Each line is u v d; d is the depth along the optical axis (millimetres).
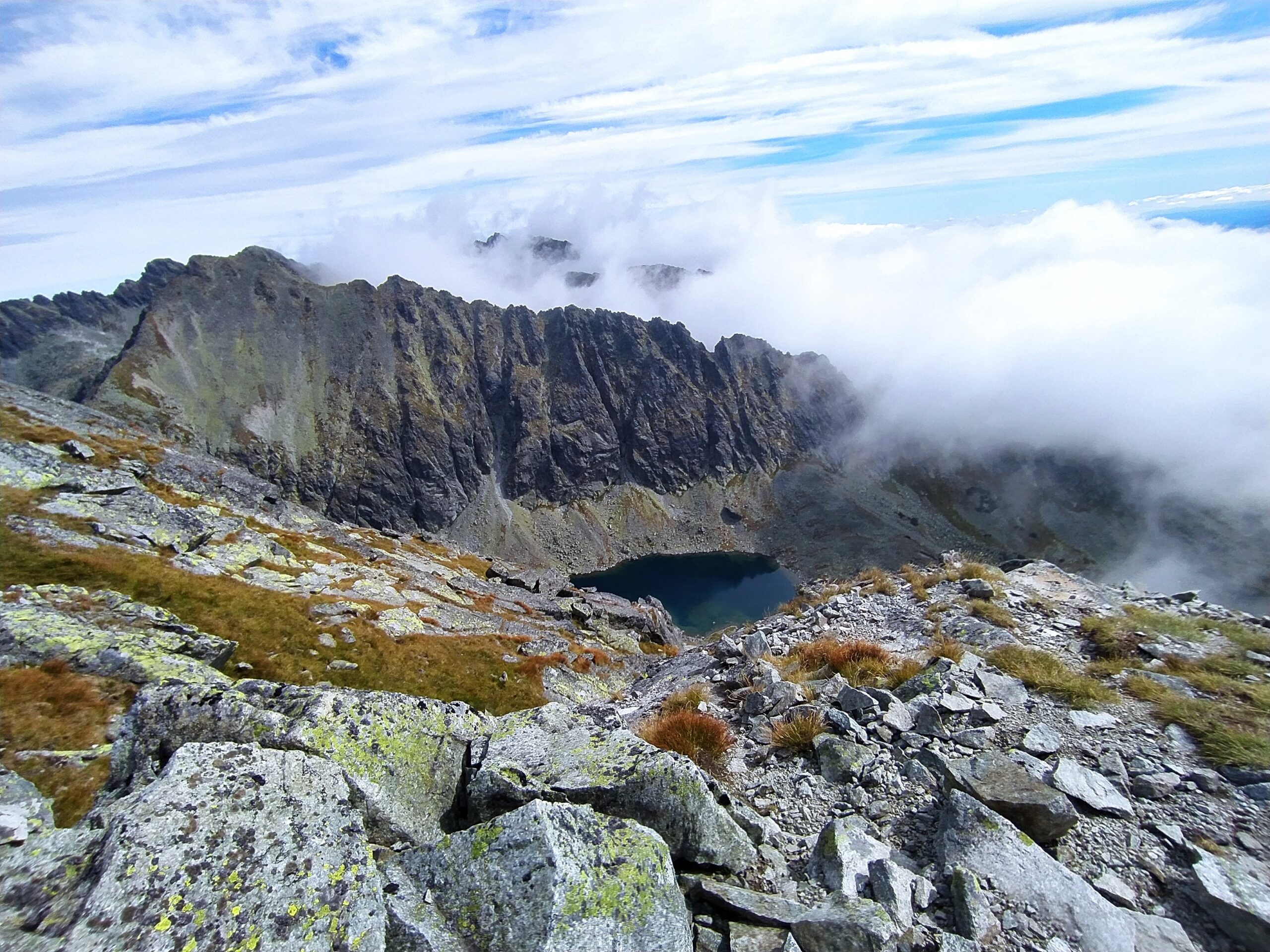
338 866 8617
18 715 17141
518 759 11695
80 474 50531
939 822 11180
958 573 25875
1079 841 10547
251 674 37344
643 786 10508
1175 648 17016
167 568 42781
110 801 10391
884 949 8195
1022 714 14555
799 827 11820
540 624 75188
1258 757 11867
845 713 15250
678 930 8383
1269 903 8703
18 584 30594
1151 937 8570
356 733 11578
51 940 6996
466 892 8539
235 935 7449
